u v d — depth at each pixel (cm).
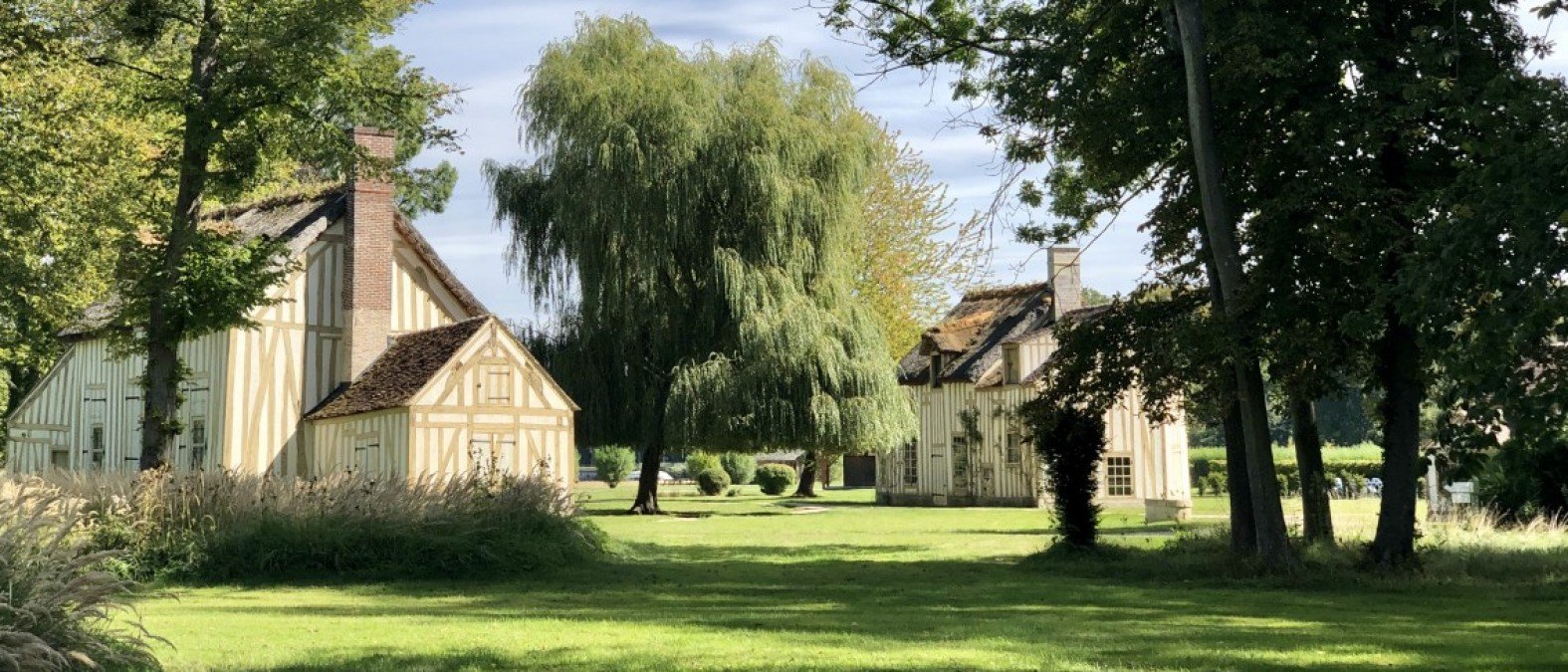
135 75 2184
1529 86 1139
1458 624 1056
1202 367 1538
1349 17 1510
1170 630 998
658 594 1357
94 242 2733
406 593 1383
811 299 3331
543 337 3447
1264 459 1570
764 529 2827
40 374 4131
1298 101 1512
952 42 1902
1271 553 1558
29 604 664
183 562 1512
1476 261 990
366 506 1638
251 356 2852
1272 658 835
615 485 5947
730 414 3180
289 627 1028
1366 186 1423
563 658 831
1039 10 1784
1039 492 4088
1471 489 2555
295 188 3300
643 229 3197
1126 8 1652
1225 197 1545
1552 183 938
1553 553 1653
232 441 2811
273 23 1820
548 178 3419
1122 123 1645
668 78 3262
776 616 1112
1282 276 1495
